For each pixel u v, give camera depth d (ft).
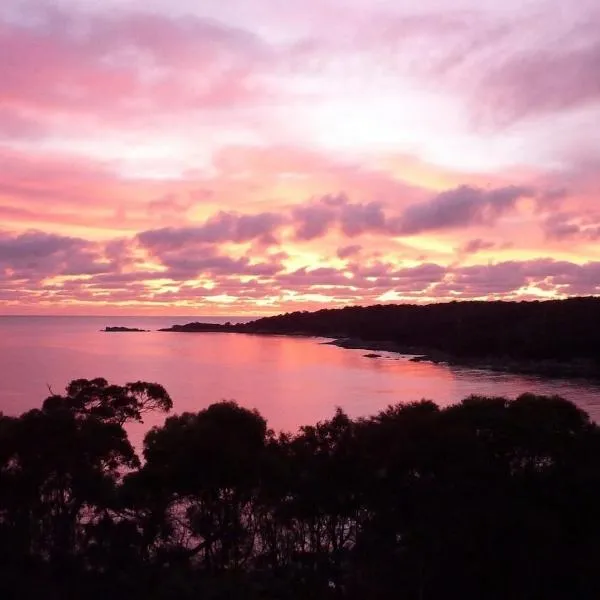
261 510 73.31
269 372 415.44
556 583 66.85
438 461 72.13
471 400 84.33
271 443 78.48
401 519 71.00
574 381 341.21
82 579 61.00
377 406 254.88
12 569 59.31
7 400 232.53
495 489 71.31
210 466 69.77
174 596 58.54
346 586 68.33
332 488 72.90
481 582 67.10
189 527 71.51
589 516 71.41
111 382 323.78
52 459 67.82
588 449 76.79
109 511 76.33
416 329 634.02
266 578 66.13
